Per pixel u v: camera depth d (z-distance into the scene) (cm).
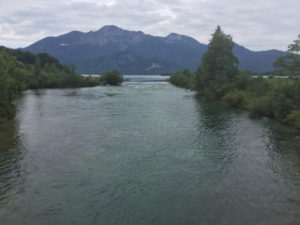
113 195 1539
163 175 1838
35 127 3269
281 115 3719
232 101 5378
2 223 1249
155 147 2502
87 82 13525
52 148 2416
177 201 1474
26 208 1385
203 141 2709
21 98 6806
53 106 5256
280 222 1270
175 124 3544
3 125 3341
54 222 1266
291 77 3703
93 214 1340
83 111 4638
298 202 1460
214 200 1484
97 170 1914
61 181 1717
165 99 6794
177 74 16588
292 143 2623
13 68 4584
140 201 1472
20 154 2227
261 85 5353
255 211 1367
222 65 7162
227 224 1256
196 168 1972
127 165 2023
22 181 1706
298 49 3519
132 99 6769
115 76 15012
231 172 1895
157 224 1259
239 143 2631
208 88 7631
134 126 3412
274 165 2030
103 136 2888
